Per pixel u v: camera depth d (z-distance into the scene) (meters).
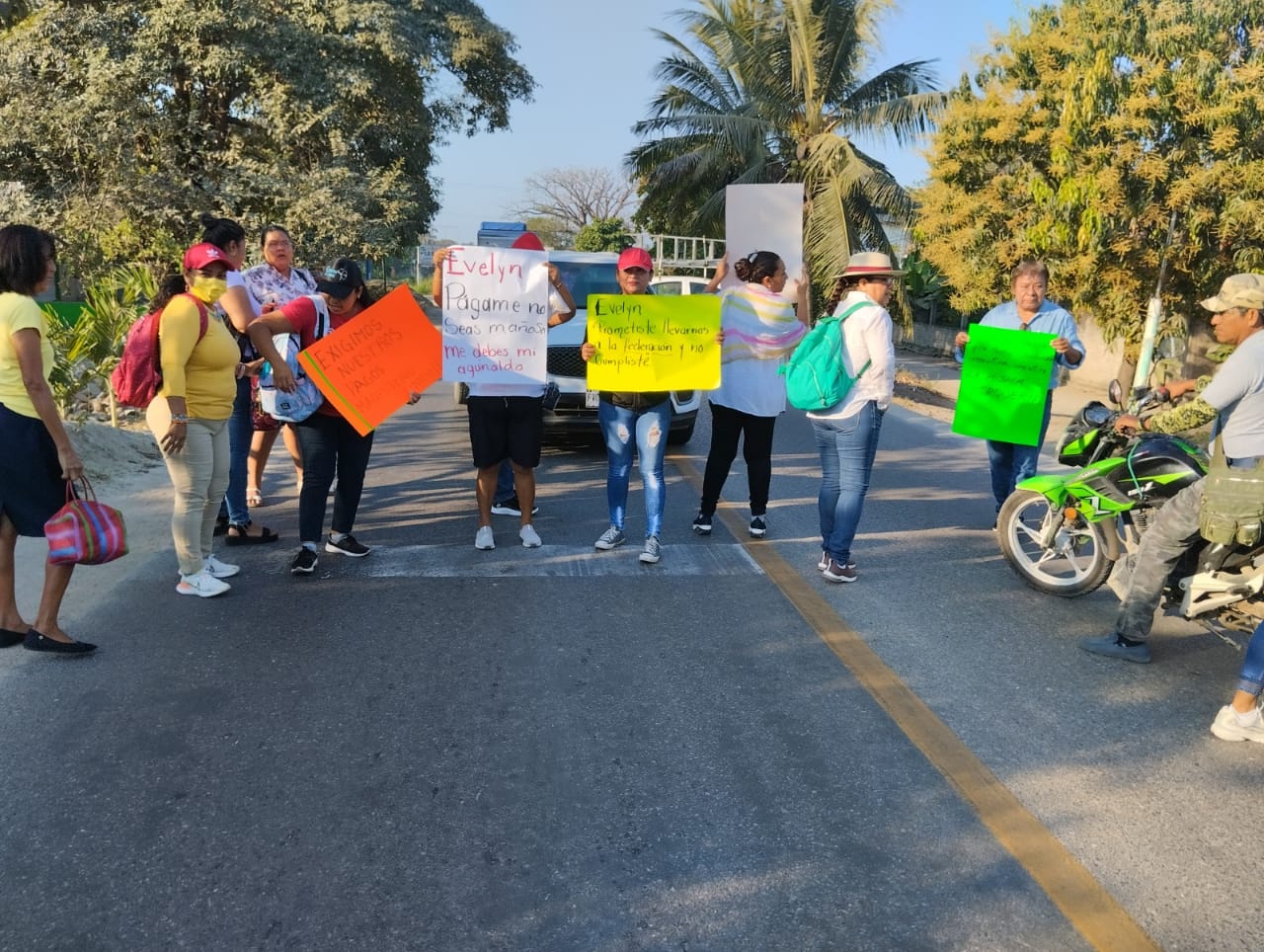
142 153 21.84
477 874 2.90
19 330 4.00
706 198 26.25
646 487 5.83
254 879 2.86
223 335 4.91
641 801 3.30
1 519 4.30
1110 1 11.74
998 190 12.90
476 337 5.57
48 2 20.61
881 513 7.40
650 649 4.56
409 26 22.81
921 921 2.74
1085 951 2.64
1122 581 4.71
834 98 23.30
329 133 21.77
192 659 4.31
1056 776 3.53
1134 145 11.07
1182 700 4.19
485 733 3.73
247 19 20.64
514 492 6.94
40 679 4.07
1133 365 12.74
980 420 6.22
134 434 8.86
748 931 2.69
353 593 5.19
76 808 3.18
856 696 4.13
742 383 6.10
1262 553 4.17
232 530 5.96
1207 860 3.05
